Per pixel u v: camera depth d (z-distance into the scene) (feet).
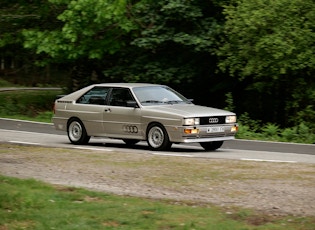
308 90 110.42
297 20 105.81
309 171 52.29
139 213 35.60
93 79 138.21
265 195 42.11
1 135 86.17
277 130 97.45
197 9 115.96
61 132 92.43
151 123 68.74
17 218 34.09
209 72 126.52
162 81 121.29
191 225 32.96
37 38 123.44
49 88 200.64
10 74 232.94
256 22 104.94
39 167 54.03
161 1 117.70
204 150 71.05
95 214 35.17
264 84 112.78
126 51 127.54
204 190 43.98
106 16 115.96
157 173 51.13
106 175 50.08
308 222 34.14
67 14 119.03
